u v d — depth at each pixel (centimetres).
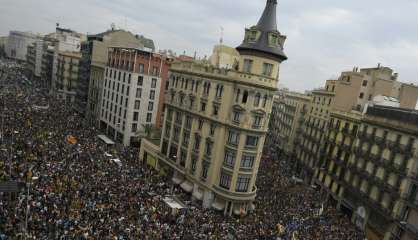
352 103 8950
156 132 8362
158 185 5956
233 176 5594
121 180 5509
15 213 3612
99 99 10600
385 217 5775
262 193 6681
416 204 5306
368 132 6975
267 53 5416
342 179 7444
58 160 5631
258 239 4541
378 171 6378
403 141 5991
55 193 4328
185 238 3997
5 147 5650
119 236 3619
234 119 5594
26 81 17438
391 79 9162
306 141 9844
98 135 8775
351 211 6838
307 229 5228
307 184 8831
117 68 9531
